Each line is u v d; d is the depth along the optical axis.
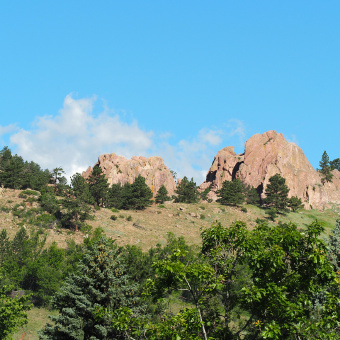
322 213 153.38
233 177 188.38
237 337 18.83
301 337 17.55
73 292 34.69
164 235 101.25
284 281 19.19
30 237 81.88
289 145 186.62
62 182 138.00
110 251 36.78
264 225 21.23
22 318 40.50
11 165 121.94
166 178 188.62
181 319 18.08
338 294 18.73
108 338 32.25
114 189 129.00
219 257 20.67
